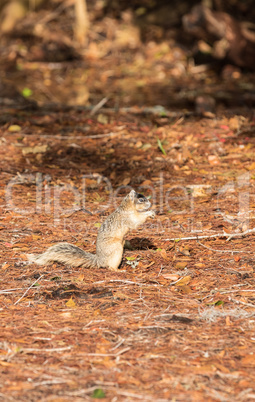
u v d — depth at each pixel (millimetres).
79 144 16688
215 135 17344
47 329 6969
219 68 28266
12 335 6793
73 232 10719
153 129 18078
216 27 27047
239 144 16531
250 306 7633
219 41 28344
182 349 6473
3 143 16422
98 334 6828
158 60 29547
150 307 7645
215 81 26406
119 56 30328
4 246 9859
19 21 32938
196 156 15648
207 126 18359
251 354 6340
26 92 22672
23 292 8117
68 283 8430
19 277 8648
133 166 15039
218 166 14875
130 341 6664
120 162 15328
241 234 10219
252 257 9305
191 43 30531
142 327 7012
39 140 16875
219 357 6285
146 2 33906
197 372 5965
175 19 32062
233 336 6793
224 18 27016
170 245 10023
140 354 6348
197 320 7250
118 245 9070
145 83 26094
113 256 9062
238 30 26984
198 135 17328
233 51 27047
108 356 6301
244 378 5867
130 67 28875
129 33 31812
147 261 9367
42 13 33625
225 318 7293
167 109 20938
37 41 31828
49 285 8344
